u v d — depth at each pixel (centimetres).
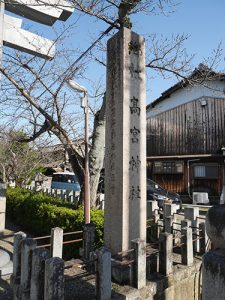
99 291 399
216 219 199
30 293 390
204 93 2180
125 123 534
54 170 2467
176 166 2233
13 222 1112
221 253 193
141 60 572
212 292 189
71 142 803
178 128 2258
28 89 817
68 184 1966
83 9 721
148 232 729
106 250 409
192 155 2120
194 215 741
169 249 506
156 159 2305
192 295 539
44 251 387
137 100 556
